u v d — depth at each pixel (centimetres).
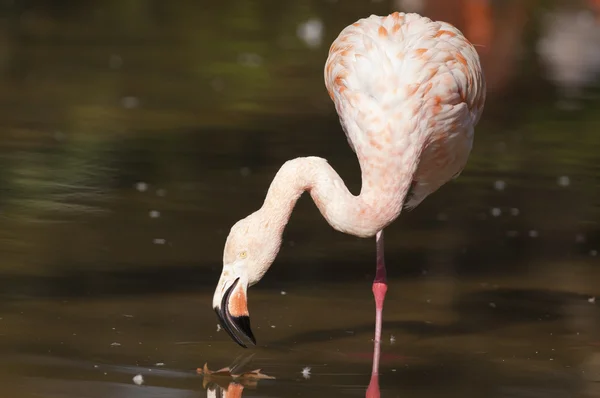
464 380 738
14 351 757
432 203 1202
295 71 1864
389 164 750
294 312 872
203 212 1111
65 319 826
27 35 2094
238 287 736
